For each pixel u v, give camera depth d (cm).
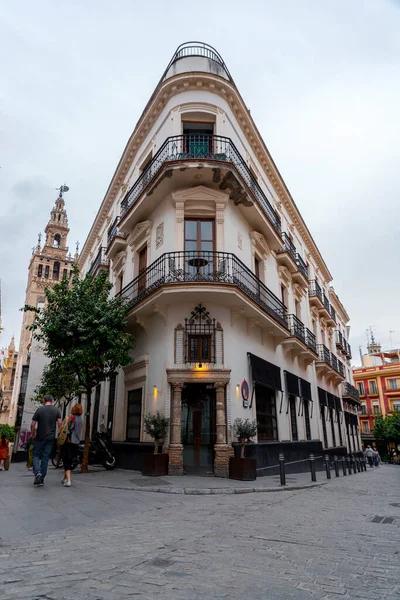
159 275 1309
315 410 2252
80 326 1173
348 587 330
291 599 303
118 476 1085
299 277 2119
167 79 1506
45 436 850
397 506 765
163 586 321
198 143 1420
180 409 1170
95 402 1906
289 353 1895
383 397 5503
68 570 354
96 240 2745
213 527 529
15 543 434
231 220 1409
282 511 673
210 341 1248
